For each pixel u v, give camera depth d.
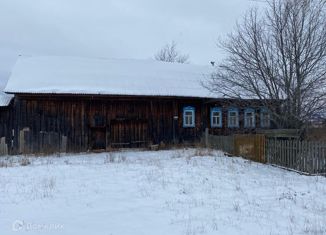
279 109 18.98
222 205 9.22
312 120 18.50
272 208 8.99
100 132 26.34
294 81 18.31
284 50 18.72
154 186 11.53
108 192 10.80
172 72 31.42
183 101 28.45
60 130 25.38
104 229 7.24
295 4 18.77
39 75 26.70
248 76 19.89
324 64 18.28
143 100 27.42
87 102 26.08
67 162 18.45
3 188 11.43
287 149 15.84
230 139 21.38
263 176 13.77
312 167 14.23
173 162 17.05
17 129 24.61
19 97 24.62
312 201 9.75
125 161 18.30
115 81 27.59
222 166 15.80
